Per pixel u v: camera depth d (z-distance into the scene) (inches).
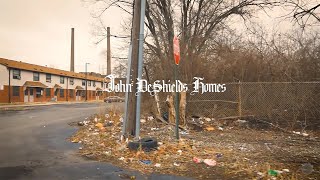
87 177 214.8
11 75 1656.0
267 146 322.7
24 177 213.8
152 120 523.5
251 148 312.0
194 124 469.1
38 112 926.4
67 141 366.6
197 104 544.4
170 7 784.9
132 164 250.2
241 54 581.6
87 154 289.6
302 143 341.4
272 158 267.7
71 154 290.2
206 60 592.7
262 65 554.6
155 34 748.6
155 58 700.7
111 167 241.8
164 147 300.7
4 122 606.2
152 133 403.9
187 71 567.5
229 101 514.6
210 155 278.1
